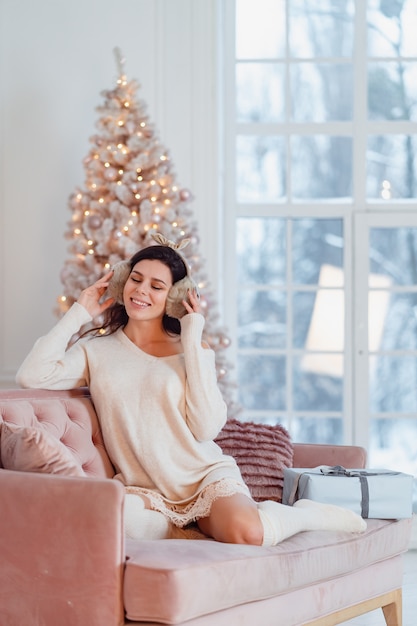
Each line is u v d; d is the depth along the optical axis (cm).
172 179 586
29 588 308
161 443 382
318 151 712
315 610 358
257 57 712
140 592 294
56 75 666
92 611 298
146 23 671
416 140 711
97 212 580
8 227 661
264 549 336
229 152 705
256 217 713
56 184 662
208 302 586
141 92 670
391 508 402
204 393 387
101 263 577
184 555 309
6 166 662
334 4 713
